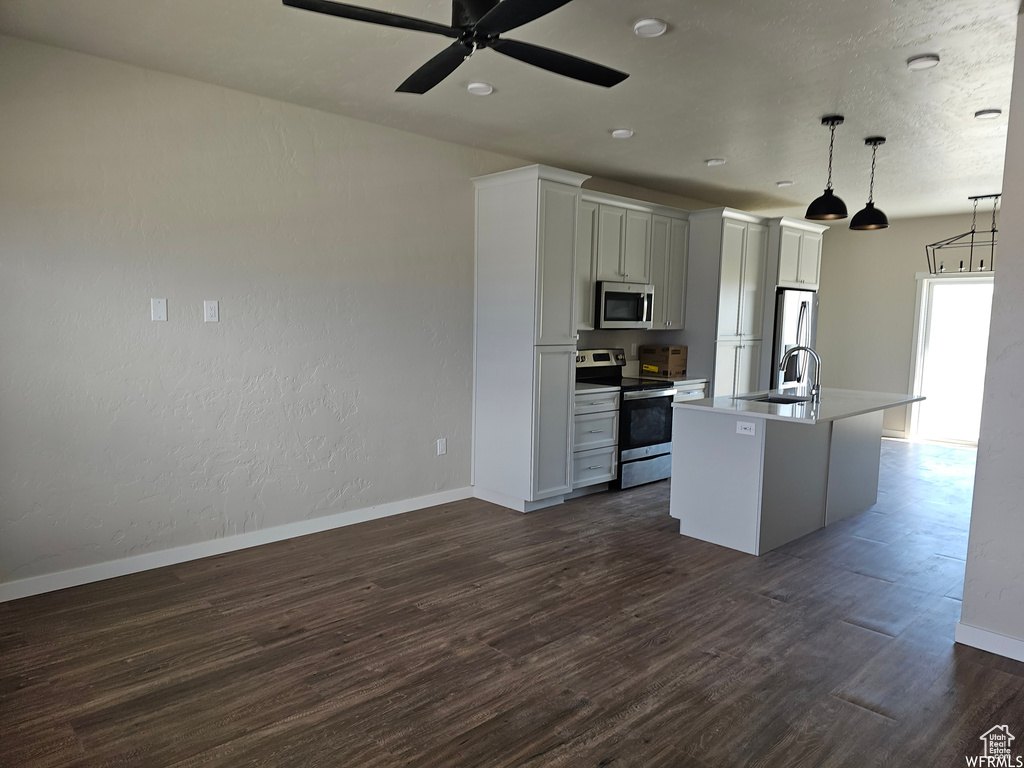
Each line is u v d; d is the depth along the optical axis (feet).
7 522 9.75
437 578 10.99
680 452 13.43
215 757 6.44
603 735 6.84
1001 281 8.32
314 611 9.68
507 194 14.51
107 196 10.23
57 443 10.08
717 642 8.89
